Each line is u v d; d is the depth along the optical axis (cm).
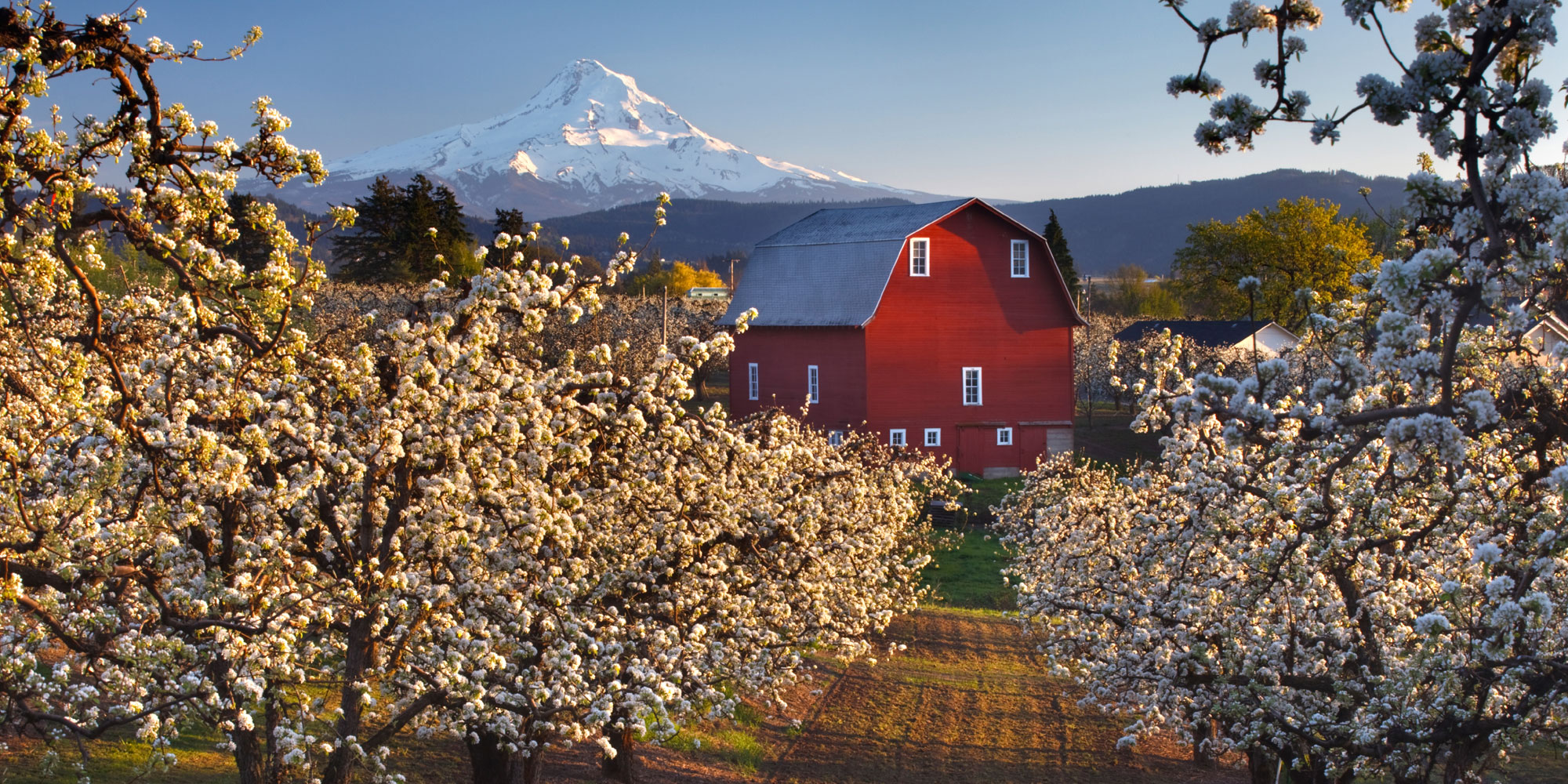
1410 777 890
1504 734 798
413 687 840
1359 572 1001
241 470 682
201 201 729
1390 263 468
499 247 906
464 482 808
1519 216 499
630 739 1303
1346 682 934
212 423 745
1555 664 684
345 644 946
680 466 1033
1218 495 1031
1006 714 1792
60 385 709
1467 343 718
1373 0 495
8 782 984
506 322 931
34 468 721
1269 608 1066
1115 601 1231
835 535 1275
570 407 918
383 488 842
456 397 802
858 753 1595
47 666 980
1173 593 1117
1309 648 1055
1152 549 1189
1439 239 564
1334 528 893
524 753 923
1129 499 1385
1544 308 531
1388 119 500
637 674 893
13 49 640
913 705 1830
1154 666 1127
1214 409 538
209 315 750
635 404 947
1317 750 935
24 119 657
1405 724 830
